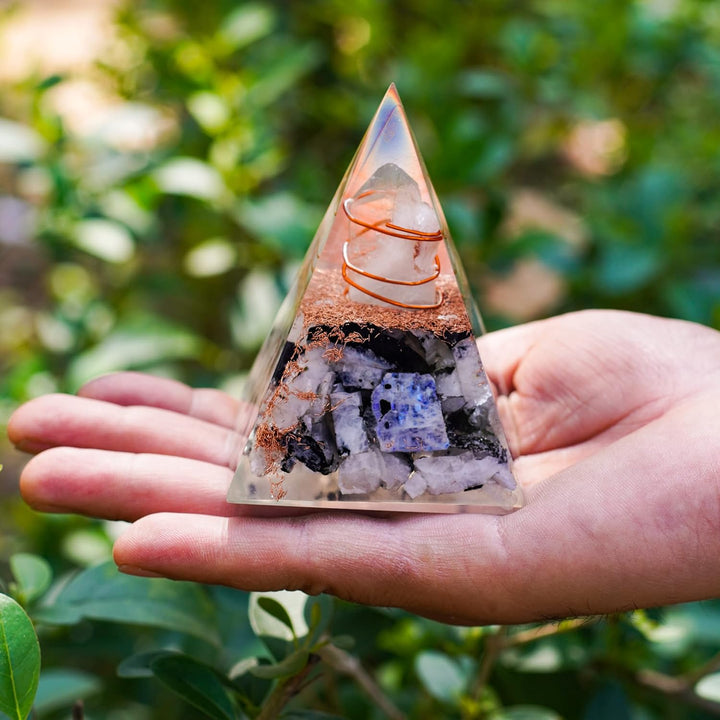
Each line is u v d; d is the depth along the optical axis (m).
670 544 0.25
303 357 0.26
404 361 0.26
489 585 0.25
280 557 0.24
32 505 0.26
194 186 0.44
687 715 0.34
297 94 0.58
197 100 0.45
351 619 0.32
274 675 0.25
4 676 0.22
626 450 0.27
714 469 0.26
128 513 0.27
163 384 0.31
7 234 0.56
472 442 0.26
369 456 0.26
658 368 0.31
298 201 0.46
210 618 0.29
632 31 0.55
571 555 0.25
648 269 0.46
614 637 0.32
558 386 0.31
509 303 0.65
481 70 0.60
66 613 0.27
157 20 0.59
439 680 0.30
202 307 0.54
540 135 0.61
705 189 0.55
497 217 0.46
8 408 0.42
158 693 0.37
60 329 0.48
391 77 0.54
